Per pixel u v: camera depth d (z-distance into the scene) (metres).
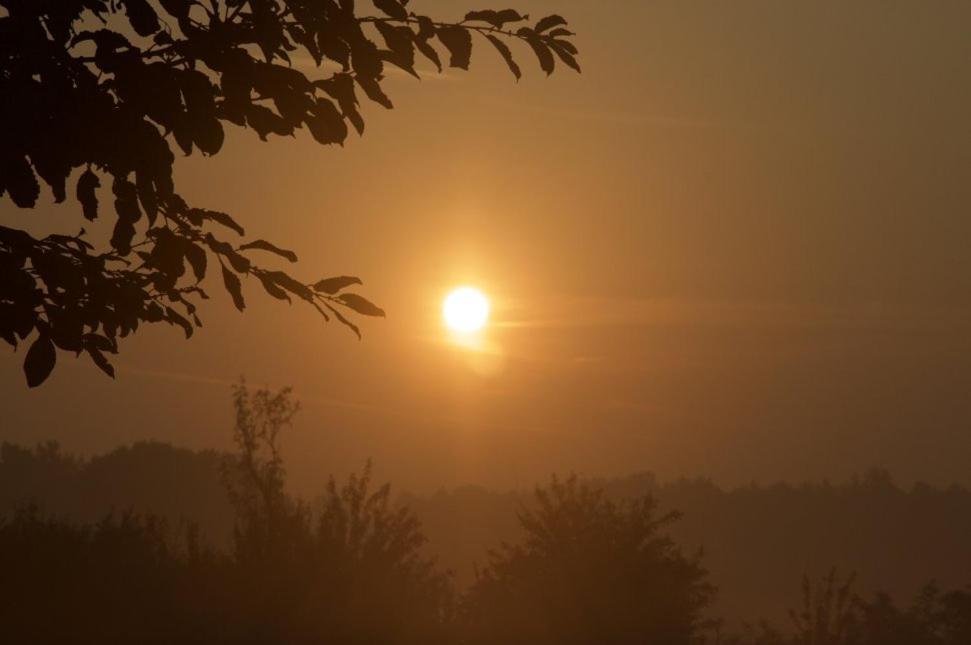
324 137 16.09
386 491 78.94
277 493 78.62
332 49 16.11
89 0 14.94
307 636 74.12
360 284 17.73
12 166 14.23
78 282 15.60
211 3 15.49
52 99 14.14
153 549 85.25
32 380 15.15
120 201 15.07
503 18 17.08
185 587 75.56
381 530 78.19
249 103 15.63
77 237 16.38
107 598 73.69
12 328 15.22
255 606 74.12
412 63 16.45
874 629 99.38
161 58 15.27
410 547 78.88
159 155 14.62
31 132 14.16
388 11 16.41
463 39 16.72
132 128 14.48
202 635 72.25
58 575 73.81
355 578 76.25
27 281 15.26
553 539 85.62
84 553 78.12
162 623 72.62
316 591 75.00
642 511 86.56
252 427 78.94
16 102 14.02
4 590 70.94
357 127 16.33
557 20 17.41
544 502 87.12
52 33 14.56
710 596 88.88
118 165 14.63
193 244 16.55
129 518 87.62
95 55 14.55
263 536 77.12
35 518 84.06
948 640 103.31
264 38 15.28
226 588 74.69
